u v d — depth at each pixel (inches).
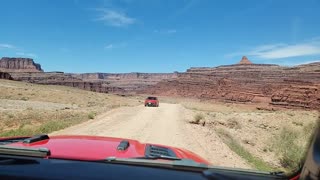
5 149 110.3
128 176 85.0
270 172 95.6
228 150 660.7
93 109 1713.8
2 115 1262.3
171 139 710.5
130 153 148.6
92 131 778.2
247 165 542.3
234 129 1651.1
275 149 1128.2
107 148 152.9
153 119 1187.9
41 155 108.7
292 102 6033.5
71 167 92.0
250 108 6407.5
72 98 3784.5
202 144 677.3
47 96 3693.4
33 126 1005.8
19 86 5280.5
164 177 85.7
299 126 2133.4
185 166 95.6
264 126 2126.0
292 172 89.0
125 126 913.5
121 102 3998.5
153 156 146.6
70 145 154.1
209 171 91.7
